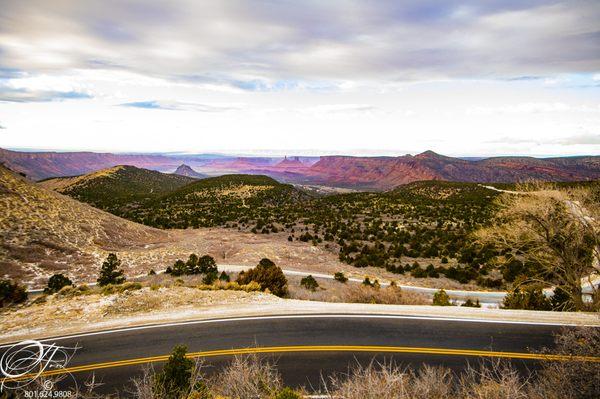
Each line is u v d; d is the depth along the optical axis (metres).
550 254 19.03
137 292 17.09
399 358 10.08
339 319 13.24
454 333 11.73
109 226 53.62
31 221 43.56
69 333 12.44
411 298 19.61
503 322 12.66
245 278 21.75
